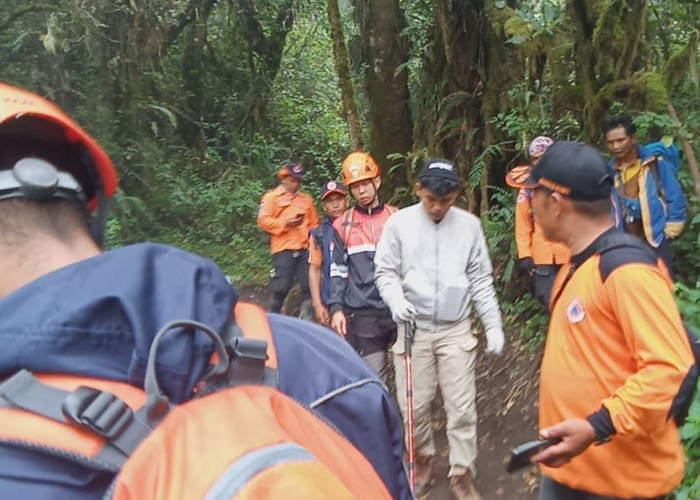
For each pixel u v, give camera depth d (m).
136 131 12.07
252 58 14.55
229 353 0.95
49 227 0.98
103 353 0.89
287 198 7.52
